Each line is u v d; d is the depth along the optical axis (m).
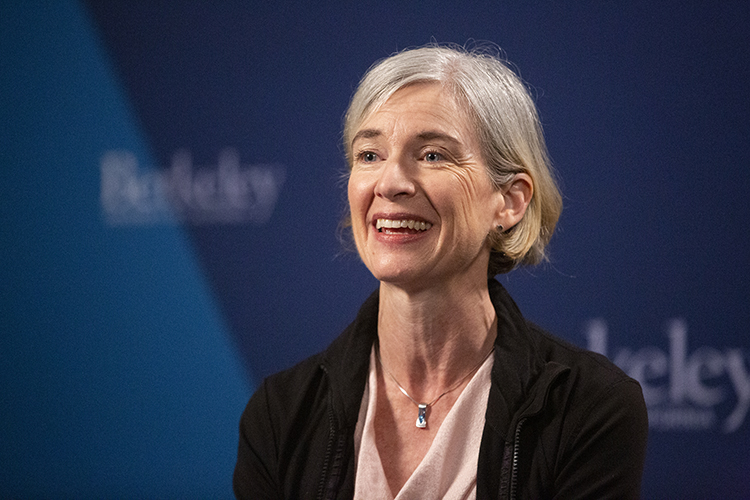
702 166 11.64
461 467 3.85
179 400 13.42
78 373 13.70
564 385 3.92
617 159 11.88
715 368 11.58
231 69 13.27
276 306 13.11
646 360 11.77
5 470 13.77
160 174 13.54
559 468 3.82
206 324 13.36
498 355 3.98
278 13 13.12
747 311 11.51
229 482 13.30
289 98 13.09
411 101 3.77
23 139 13.98
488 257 4.18
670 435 11.64
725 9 11.52
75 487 13.63
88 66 13.80
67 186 13.87
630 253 11.85
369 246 3.81
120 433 13.58
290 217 13.08
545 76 12.08
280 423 4.33
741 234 11.53
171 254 13.49
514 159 4.04
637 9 11.81
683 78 11.68
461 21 12.43
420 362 4.06
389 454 4.00
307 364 4.55
